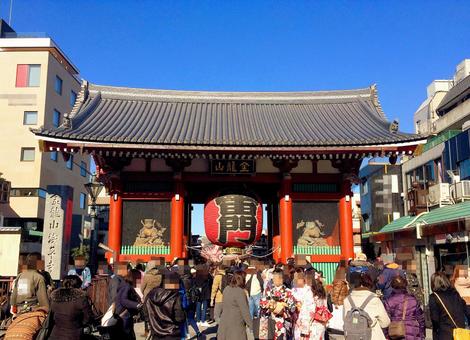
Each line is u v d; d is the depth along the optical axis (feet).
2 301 45.24
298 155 63.77
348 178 68.39
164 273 26.55
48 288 33.96
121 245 66.18
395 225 90.99
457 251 63.62
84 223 158.61
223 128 76.38
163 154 63.00
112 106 85.35
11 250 50.42
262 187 76.59
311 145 63.16
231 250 64.34
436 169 108.47
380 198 136.46
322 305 28.63
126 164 68.33
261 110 89.25
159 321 24.95
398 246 84.17
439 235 67.41
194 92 92.58
